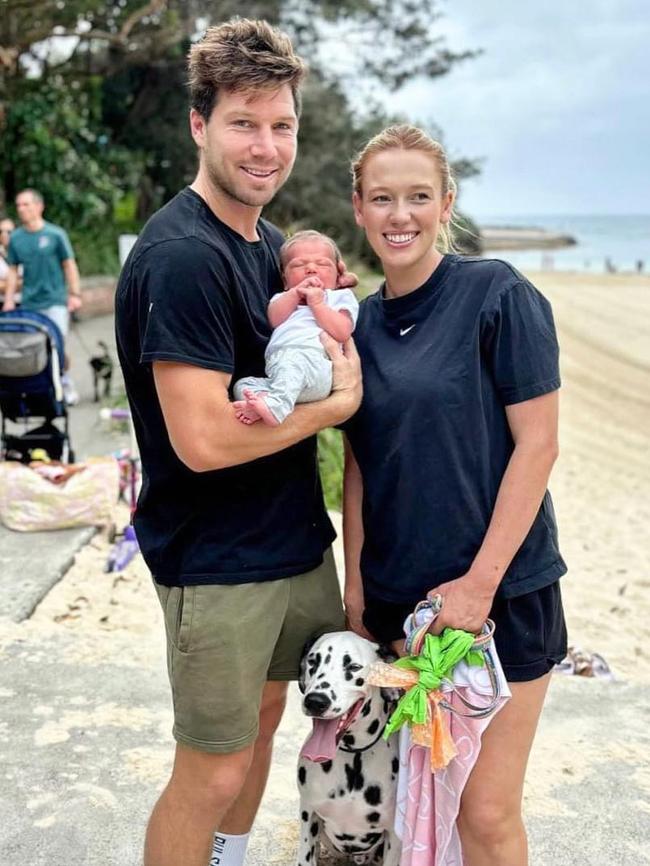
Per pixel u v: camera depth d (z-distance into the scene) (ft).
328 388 7.95
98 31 55.36
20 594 16.34
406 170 7.91
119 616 16.29
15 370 21.15
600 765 11.85
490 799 8.07
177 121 72.64
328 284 8.61
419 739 7.65
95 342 45.57
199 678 8.08
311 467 8.71
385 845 8.89
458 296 7.95
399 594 8.14
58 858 9.82
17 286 29.58
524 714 8.01
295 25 71.10
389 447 7.97
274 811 10.72
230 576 8.02
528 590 7.87
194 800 8.29
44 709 12.59
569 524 28.27
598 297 114.73
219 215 8.09
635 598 21.17
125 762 11.47
